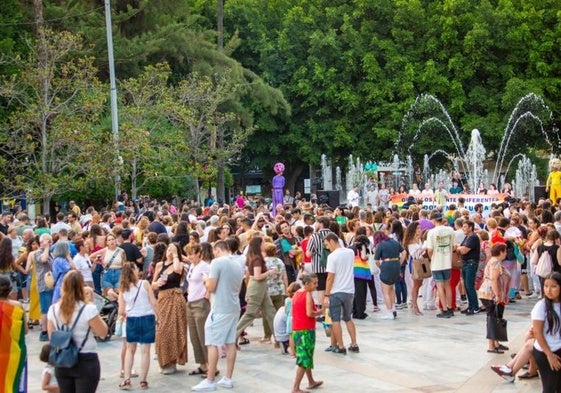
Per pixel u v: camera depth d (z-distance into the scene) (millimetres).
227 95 36781
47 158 26375
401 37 48000
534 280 18328
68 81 26266
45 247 14383
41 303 14469
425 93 47312
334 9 49906
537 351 8359
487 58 46719
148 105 32812
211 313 10938
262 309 13398
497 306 12570
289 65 49594
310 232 15602
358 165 45438
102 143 26828
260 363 12414
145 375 11117
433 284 17547
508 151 46938
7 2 31781
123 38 35375
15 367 8320
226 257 10961
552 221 16344
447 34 46656
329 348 13031
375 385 10875
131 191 33688
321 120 49500
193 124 34688
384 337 14266
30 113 25359
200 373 11867
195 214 22562
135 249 15070
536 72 46875
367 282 16719
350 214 19031
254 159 51688
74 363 8000
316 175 55812
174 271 11875
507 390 10516
